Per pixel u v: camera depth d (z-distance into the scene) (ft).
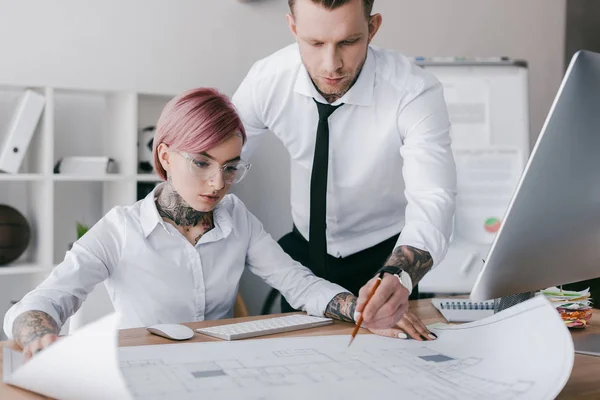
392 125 5.73
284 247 6.98
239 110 6.32
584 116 3.25
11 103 9.06
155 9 9.96
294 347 3.60
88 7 9.52
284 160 10.93
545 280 3.85
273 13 10.77
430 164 5.35
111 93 9.10
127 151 8.87
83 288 4.59
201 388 2.83
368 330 4.13
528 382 2.85
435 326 4.14
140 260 4.89
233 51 10.53
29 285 9.14
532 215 3.45
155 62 10.01
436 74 10.83
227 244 5.19
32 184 8.92
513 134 10.89
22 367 2.77
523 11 12.84
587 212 3.61
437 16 12.03
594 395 2.94
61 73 9.39
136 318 4.96
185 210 4.93
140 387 2.82
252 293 10.70
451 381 2.98
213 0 10.32
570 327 4.31
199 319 5.11
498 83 10.87
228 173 4.63
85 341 2.50
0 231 8.23
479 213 10.73
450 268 10.50
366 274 6.55
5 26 9.03
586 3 12.98
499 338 3.45
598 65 3.18
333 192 6.19
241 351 3.48
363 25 4.64
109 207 9.45
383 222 6.49
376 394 2.79
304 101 5.99
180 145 4.54
